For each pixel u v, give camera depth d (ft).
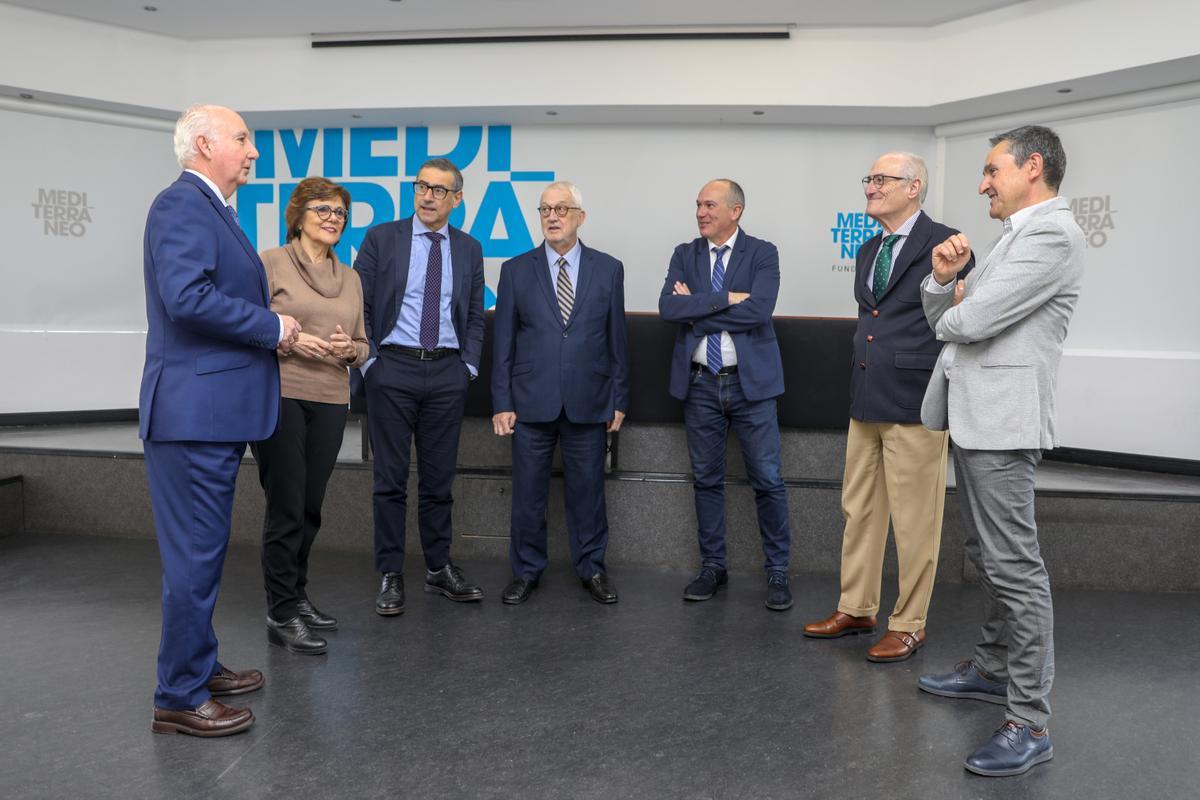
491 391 12.57
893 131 19.95
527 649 9.80
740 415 11.71
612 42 18.56
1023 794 6.74
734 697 8.53
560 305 11.47
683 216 20.53
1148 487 13.29
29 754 7.20
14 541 14.37
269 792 6.63
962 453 7.52
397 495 11.02
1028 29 16.43
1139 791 6.81
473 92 18.95
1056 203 7.43
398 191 21.01
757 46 18.33
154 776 6.84
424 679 8.88
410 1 17.25
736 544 13.12
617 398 11.71
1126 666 9.51
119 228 20.07
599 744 7.48
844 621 10.31
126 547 14.03
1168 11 14.62
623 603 11.51
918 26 17.94
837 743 7.56
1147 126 16.46
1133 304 16.62
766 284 11.50
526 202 20.77
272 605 9.69
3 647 9.67
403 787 6.72
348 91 19.27
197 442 7.25
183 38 19.52
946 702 8.45
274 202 21.36
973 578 12.50
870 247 10.01
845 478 10.30
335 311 9.78
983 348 7.41
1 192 18.74
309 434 9.77
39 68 18.10
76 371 19.60
